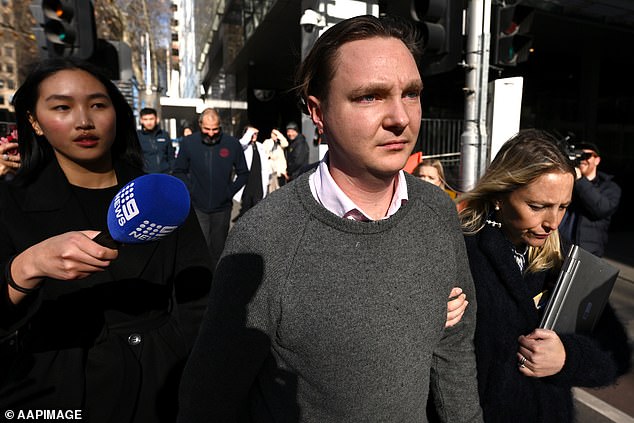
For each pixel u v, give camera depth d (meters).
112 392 1.21
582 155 3.28
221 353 0.88
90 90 1.25
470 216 1.39
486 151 4.06
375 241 0.88
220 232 4.68
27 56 7.07
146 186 0.95
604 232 3.38
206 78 25.36
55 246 0.93
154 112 6.05
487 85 3.99
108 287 1.24
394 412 0.89
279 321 0.86
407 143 0.84
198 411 0.92
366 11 6.32
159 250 1.35
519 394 1.24
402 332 0.88
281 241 0.86
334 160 0.90
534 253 1.40
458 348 1.16
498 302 1.28
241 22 12.76
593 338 1.31
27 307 1.02
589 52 12.02
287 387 0.90
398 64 0.79
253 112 18.20
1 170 1.88
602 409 2.70
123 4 16.72
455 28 3.35
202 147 4.52
